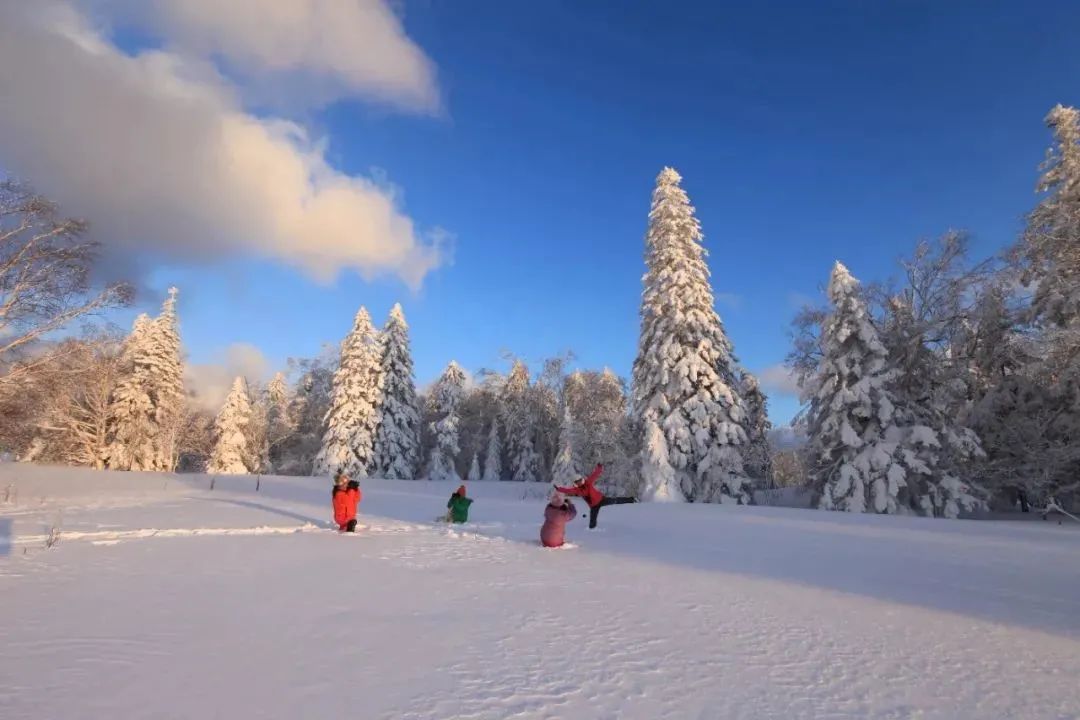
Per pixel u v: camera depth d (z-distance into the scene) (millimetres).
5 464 35875
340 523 13969
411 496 31438
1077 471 24812
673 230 31453
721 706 4008
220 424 48781
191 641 5121
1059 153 24469
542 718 3717
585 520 18047
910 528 15828
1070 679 4664
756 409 44719
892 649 5395
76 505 20047
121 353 43438
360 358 44875
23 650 4727
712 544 12578
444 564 9586
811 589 8008
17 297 19438
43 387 22859
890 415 24922
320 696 3988
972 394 28547
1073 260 22656
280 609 6328
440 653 5004
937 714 3961
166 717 3574
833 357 26734
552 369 46406
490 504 27094
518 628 5840
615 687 4309
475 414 58438
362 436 43031
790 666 4875
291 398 61406
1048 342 22609
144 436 43781
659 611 6648
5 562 8516
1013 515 27734
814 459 27500
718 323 31500
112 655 4684
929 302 27797
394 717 3670
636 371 33188
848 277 26422
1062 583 8562
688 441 28875
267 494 29375
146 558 9281
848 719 3848
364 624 5848
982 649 5434
